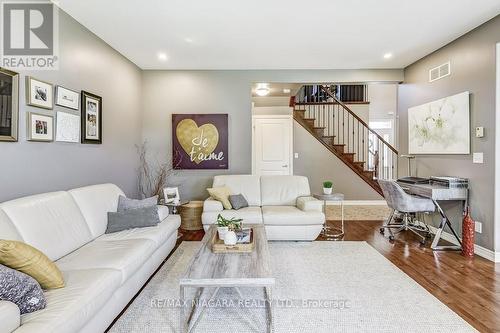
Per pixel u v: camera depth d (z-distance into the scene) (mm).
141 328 2031
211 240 2688
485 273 2920
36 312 1424
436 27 3344
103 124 3717
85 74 3301
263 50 4039
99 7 2830
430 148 4242
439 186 3750
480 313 2207
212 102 4988
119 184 4160
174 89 4965
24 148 2451
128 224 2920
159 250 2949
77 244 2408
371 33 3492
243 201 4242
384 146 7742
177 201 4434
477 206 3430
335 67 4879
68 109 3000
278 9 2889
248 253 2340
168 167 5020
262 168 6812
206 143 4973
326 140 6840
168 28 3318
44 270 1601
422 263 3199
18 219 2002
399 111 5176
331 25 3260
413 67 4688
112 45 3846
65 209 2453
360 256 3414
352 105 7211
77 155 3166
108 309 1927
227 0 2709
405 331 1983
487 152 3277
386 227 4504
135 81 4691
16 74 2371
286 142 6801
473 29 3418
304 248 3684
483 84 3309
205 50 4035
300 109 7094
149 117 4980
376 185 6805
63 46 2914
